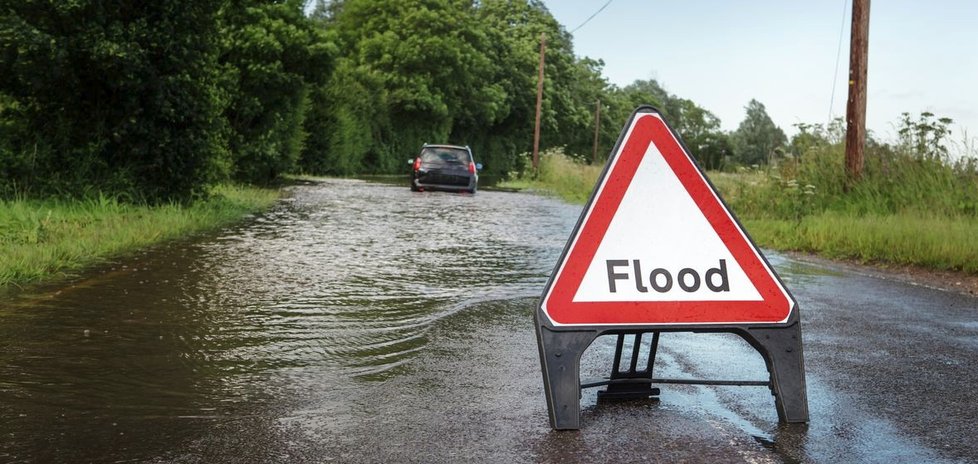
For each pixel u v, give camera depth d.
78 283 6.75
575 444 3.37
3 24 10.98
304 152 34.66
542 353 3.62
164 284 6.80
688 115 105.31
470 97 58.59
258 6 23.39
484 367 4.57
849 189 14.23
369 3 55.09
